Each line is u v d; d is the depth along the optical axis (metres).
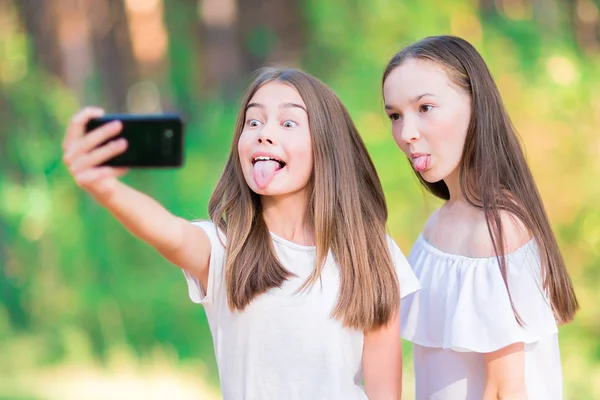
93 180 2.23
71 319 10.26
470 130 3.03
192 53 13.31
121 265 10.60
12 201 10.81
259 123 2.92
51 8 12.37
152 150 2.27
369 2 10.20
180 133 2.26
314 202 2.95
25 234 10.75
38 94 11.55
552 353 3.05
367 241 2.98
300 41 13.01
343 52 10.59
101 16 13.02
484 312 2.89
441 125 2.98
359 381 2.97
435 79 2.98
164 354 9.74
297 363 2.84
